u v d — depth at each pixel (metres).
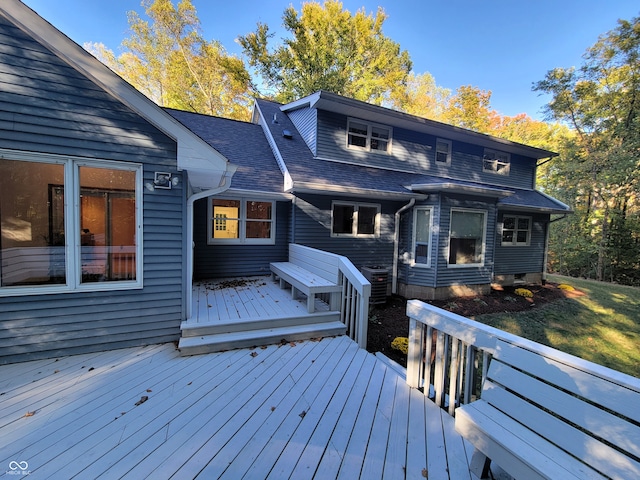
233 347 3.49
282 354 3.41
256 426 2.14
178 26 18.50
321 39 18.38
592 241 14.38
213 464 1.77
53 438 1.96
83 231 3.16
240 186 6.33
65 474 1.67
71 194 3.07
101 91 3.11
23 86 2.84
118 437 1.98
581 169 13.73
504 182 10.95
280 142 8.00
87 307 3.21
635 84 12.25
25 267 3.01
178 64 18.72
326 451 1.91
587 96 13.59
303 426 2.16
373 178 7.78
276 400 2.48
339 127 8.14
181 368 2.99
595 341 5.27
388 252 8.02
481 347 2.05
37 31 2.69
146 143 3.31
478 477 1.71
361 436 2.06
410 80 23.16
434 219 7.36
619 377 1.30
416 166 9.26
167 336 3.58
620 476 1.20
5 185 2.91
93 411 2.26
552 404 1.53
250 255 6.97
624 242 13.50
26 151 2.86
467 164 10.16
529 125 20.45
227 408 2.35
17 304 2.97
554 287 9.88
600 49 13.00
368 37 18.80
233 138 8.36
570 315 6.71
